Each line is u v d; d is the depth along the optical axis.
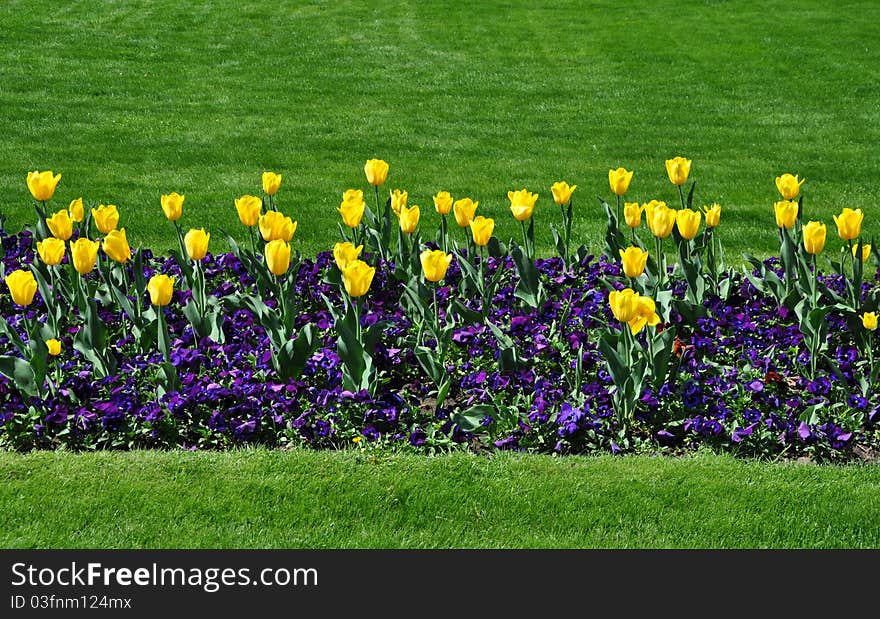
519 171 12.04
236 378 5.70
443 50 21.30
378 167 7.08
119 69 18.56
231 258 7.43
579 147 13.48
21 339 6.03
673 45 21.75
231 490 4.89
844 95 17.14
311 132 14.05
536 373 6.07
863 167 12.42
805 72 19.03
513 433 5.33
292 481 4.95
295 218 9.90
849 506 4.82
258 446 5.32
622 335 5.55
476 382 5.77
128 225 9.52
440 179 11.61
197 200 10.48
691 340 6.39
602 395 5.55
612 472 5.07
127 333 6.41
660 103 16.52
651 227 6.04
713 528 4.70
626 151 13.27
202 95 16.58
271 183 6.82
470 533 4.68
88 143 13.12
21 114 14.77
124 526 4.67
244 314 6.50
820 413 5.53
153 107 15.55
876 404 5.62
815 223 6.02
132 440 5.37
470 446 5.38
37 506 4.75
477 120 15.12
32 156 12.34
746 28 23.62
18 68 18.23
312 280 7.16
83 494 4.84
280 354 5.67
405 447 5.27
